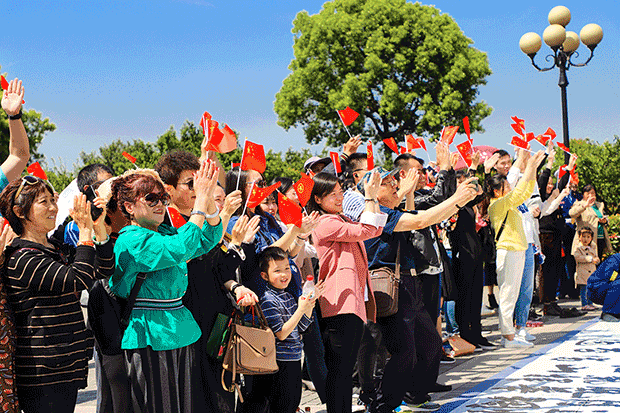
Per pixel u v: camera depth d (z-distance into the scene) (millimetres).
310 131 36531
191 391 3459
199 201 3484
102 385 3459
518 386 5906
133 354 3377
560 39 12578
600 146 16422
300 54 36656
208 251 3584
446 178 6246
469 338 7641
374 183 4582
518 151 8156
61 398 3375
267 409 4281
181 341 3445
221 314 3814
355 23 35344
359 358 5340
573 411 5086
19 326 3375
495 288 13281
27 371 3342
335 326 4531
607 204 15938
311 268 5809
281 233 4840
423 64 34812
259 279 4363
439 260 6246
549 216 10086
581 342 7914
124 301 3451
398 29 35062
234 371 3770
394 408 4969
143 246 3334
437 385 5883
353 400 5910
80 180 4750
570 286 12047
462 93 35750
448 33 35438
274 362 3941
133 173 3514
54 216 3541
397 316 4930
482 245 8188
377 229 4543
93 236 3424
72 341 3414
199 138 27250
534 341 8180
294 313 4320
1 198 3484
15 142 4418
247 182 4648
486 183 8250
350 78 34562
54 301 3383
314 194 4809
